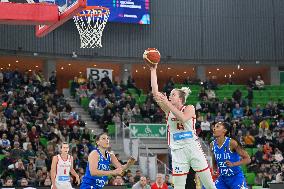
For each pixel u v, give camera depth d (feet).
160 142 87.40
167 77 127.24
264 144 86.99
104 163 33.22
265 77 120.98
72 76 122.62
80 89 99.76
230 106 99.91
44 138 78.64
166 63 112.47
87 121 92.89
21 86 93.20
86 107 97.25
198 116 91.86
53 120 83.61
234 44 115.44
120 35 110.22
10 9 49.11
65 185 46.14
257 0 116.57
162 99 26.99
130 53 110.52
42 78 100.99
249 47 115.85
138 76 126.41
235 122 92.02
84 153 74.28
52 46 105.19
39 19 49.75
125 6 108.88
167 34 112.78
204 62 114.11
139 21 110.01
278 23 117.08
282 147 86.69
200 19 114.52
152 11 112.16
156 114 92.84
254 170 80.53
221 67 118.11
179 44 113.29
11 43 101.50
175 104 28.09
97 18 68.23
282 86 113.19
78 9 46.52
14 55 101.96
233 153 34.45
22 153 69.10
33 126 77.10
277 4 117.29
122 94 97.50
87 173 33.53
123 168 32.37
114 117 89.86
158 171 80.43
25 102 88.38
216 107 99.19
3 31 100.94
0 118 78.23
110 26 109.29
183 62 113.29
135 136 85.92
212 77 118.42
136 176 67.51
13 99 87.45
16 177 63.00
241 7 116.06
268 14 116.88
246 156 34.22
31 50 103.30
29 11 49.60
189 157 27.91
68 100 99.76
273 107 99.50
